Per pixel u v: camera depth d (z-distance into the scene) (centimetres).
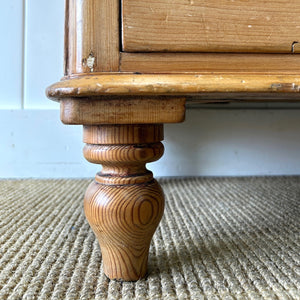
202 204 65
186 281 34
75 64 29
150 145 31
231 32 29
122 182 30
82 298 31
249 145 92
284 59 30
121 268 34
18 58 88
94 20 28
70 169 90
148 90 26
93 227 32
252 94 29
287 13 30
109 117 28
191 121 90
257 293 32
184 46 28
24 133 88
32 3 87
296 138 93
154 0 28
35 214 58
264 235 48
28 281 34
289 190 76
